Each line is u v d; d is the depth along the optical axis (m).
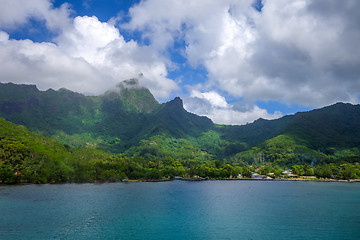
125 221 117.25
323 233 102.81
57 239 91.25
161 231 103.69
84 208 140.75
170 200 174.25
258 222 118.38
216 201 173.50
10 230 99.31
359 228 109.56
